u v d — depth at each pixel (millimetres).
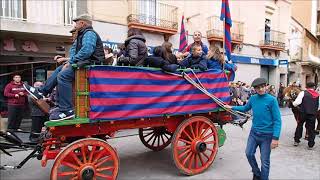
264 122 4863
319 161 6625
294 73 25297
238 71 18922
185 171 5516
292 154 7223
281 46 21484
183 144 5809
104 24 12992
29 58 11398
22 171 5789
